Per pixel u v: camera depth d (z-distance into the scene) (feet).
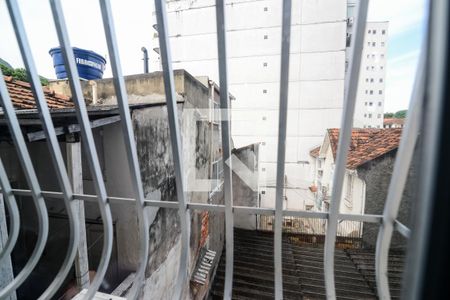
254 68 43.14
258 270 20.18
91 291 2.82
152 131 10.55
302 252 22.25
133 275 9.75
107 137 10.11
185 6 45.06
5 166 11.82
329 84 41.19
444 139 1.44
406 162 1.92
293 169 41.42
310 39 41.32
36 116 6.61
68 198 2.98
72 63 2.37
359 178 18.95
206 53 44.70
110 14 2.20
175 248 12.61
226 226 2.66
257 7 42.45
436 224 1.48
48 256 12.07
